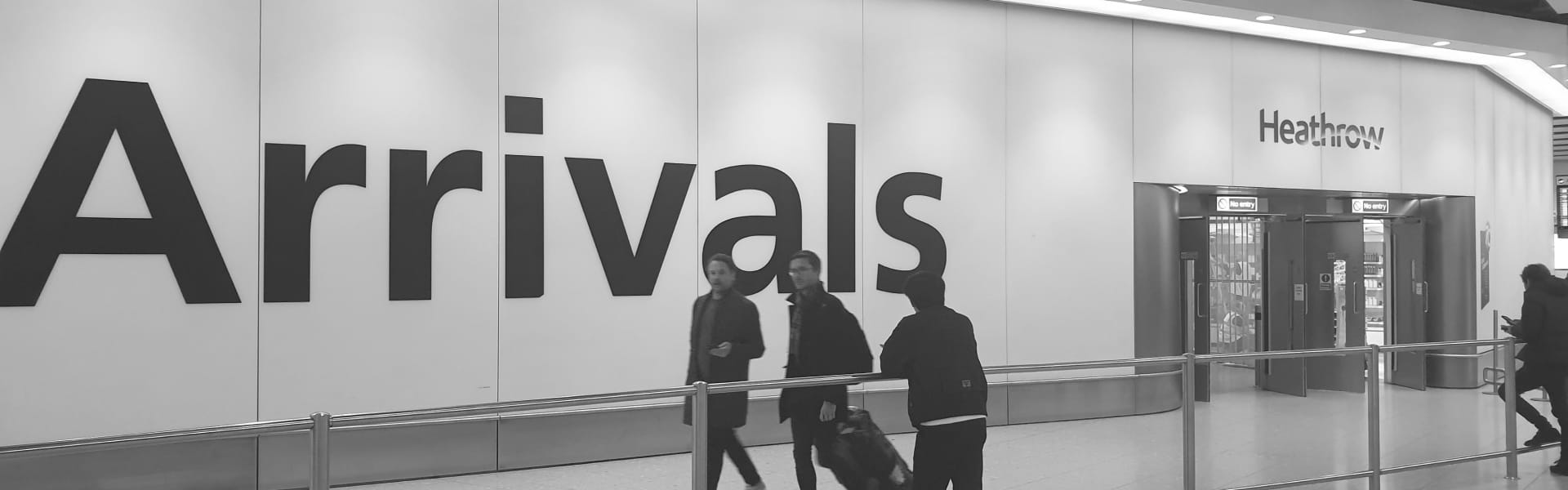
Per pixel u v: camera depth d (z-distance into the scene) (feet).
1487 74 39.22
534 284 23.54
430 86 22.57
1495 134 39.86
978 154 28.73
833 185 26.76
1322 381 21.54
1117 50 30.86
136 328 20.25
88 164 19.85
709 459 15.10
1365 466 21.61
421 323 22.52
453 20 22.77
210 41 20.76
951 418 15.24
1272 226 37.11
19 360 19.40
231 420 20.98
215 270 20.79
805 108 26.48
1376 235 41.14
